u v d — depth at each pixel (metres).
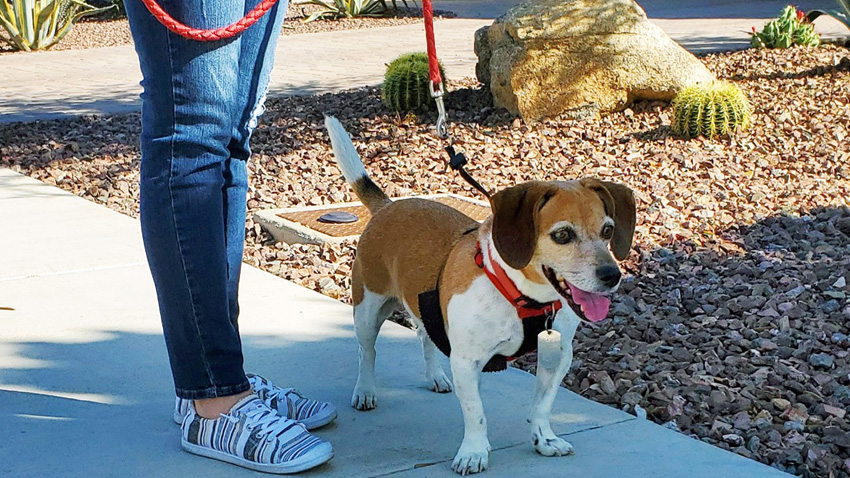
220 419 3.23
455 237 3.32
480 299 3.04
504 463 3.24
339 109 10.74
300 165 8.44
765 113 9.52
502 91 9.84
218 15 2.96
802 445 3.51
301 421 3.48
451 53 16.06
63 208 7.08
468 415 3.16
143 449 3.35
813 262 5.64
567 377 4.10
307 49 17.78
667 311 4.93
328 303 5.00
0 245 6.06
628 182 7.56
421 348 4.29
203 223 3.06
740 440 3.52
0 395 3.81
